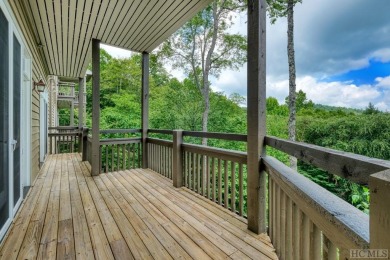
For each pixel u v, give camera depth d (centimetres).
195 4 315
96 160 448
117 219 245
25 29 323
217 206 283
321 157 96
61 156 710
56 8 327
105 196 323
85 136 617
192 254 179
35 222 237
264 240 200
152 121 1337
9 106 222
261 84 206
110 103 1623
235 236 208
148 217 250
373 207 54
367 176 64
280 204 161
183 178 372
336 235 75
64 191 346
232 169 260
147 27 390
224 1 1138
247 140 221
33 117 409
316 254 99
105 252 181
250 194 218
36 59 465
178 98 1414
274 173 169
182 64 1402
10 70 224
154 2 311
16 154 264
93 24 381
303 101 1241
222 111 1445
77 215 255
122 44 468
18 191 274
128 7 325
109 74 1620
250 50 212
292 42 721
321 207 86
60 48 510
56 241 198
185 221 239
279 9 892
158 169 469
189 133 349
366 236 61
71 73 773
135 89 1603
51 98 970
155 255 177
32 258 173
